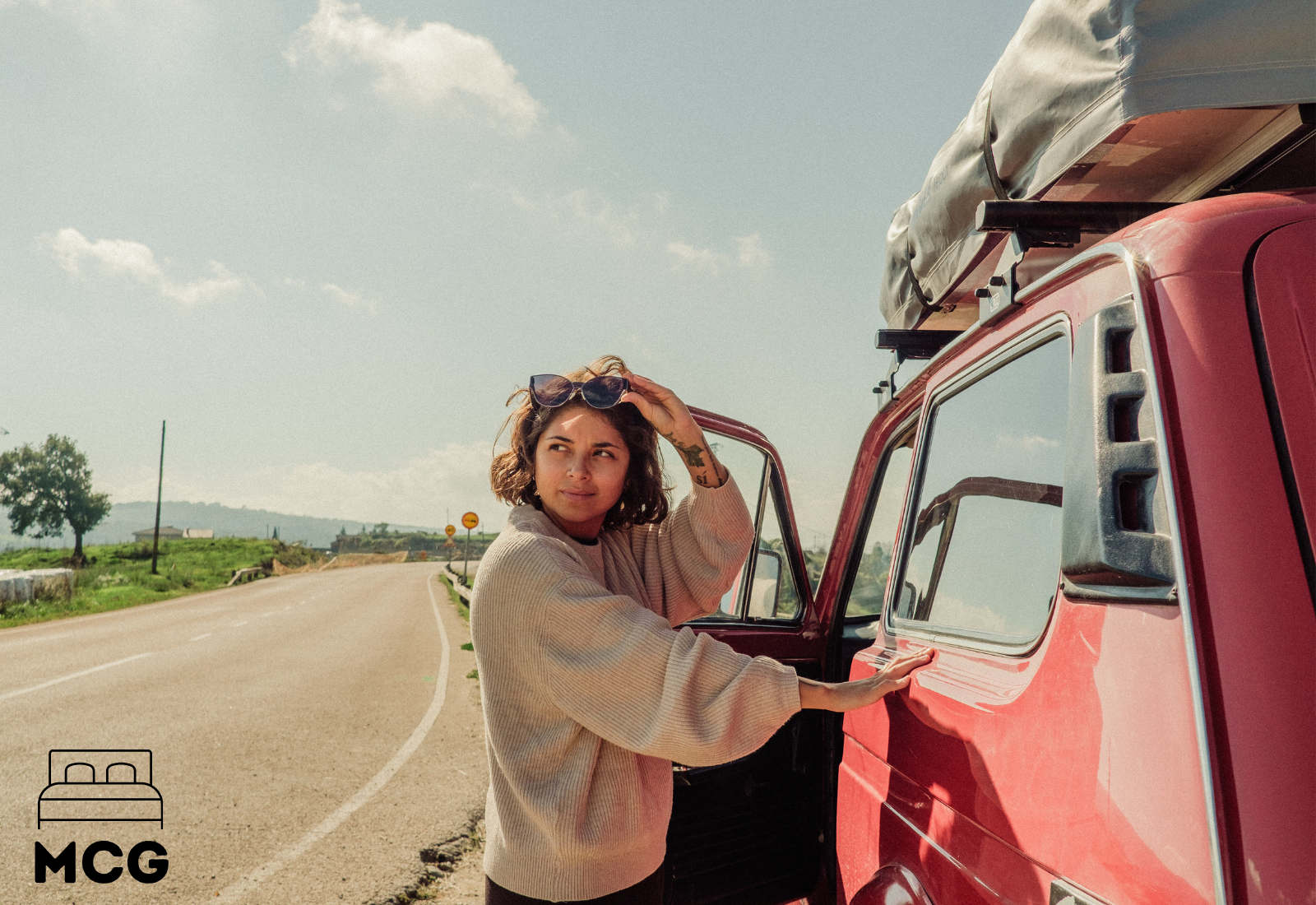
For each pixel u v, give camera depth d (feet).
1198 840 2.56
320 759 19.98
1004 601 4.42
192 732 22.11
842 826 6.42
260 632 51.31
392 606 81.15
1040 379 4.22
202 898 12.05
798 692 4.34
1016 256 4.51
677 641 4.36
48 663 35.17
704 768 7.83
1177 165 4.33
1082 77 4.04
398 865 13.55
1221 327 3.09
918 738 4.84
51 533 208.74
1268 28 3.54
